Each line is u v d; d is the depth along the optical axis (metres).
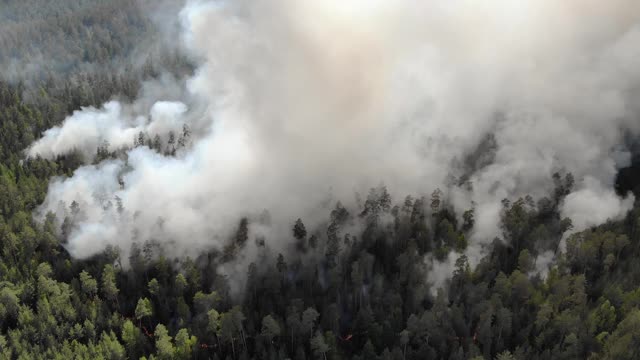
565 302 127.31
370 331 126.19
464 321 124.00
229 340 126.50
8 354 121.62
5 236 154.00
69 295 136.25
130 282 148.88
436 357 118.75
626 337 107.00
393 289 138.50
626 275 135.38
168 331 135.00
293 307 127.81
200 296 137.25
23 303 136.88
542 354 113.06
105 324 133.62
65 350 122.06
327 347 118.44
